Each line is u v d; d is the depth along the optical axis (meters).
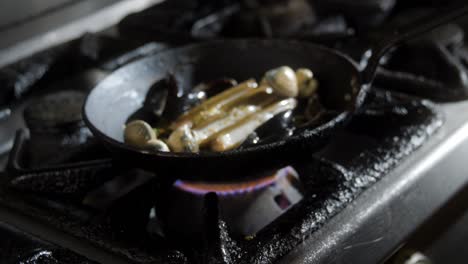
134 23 1.24
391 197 0.82
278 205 0.82
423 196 0.86
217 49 0.94
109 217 0.79
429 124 0.91
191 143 0.78
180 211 0.82
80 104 0.98
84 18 1.28
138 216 0.79
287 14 1.22
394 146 0.88
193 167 0.74
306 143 0.75
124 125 0.86
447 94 0.98
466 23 1.20
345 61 0.86
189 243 0.78
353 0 1.23
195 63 0.93
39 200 0.84
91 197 0.86
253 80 0.89
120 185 0.89
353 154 0.93
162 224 0.82
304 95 0.89
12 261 0.75
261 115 0.83
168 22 1.25
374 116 0.94
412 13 1.20
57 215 0.81
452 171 0.90
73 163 0.87
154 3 1.40
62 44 1.19
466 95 0.98
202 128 0.82
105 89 0.85
